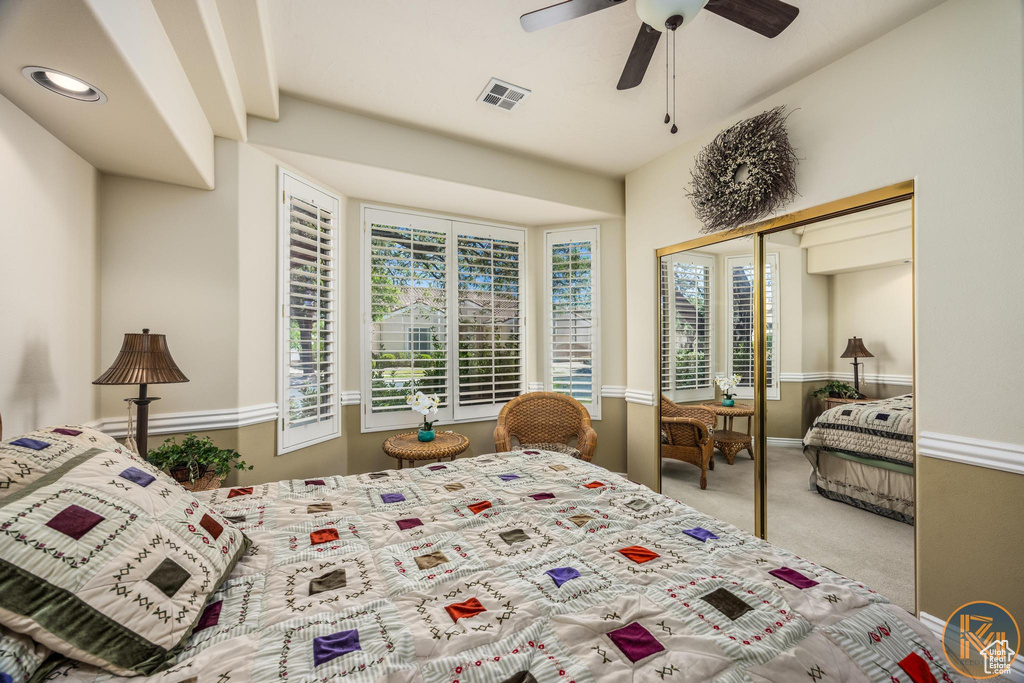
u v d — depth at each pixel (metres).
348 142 2.84
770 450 2.78
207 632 0.91
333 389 3.30
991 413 1.73
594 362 4.18
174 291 2.45
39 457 1.02
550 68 2.38
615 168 3.78
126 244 2.37
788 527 2.65
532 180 3.56
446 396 3.88
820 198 2.39
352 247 3.53
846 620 0.97
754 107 2.78
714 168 2.88
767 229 2.72
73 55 1.37
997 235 1.72
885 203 2.16
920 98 1.97
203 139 2.30
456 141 3.22
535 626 0.94
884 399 2.19
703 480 3.27
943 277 1.88
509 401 4.05
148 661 0.81
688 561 1.22
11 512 0.82
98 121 1.78
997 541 1.71
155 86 1.64
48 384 1.88
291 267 2.99
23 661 0.73
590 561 1.23
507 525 1.47
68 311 2.03
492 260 4.12
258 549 1.28
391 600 1.04
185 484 2.12
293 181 2.95
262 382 2.75
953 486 1.84
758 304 2.82
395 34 2.11
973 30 1.79
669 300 3.53
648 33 1.82
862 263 2.27
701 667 0.82
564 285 4.30
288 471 2.93
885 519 2.19
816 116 2.41
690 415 3.37
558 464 2.23
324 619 0.96
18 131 1.67
